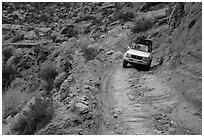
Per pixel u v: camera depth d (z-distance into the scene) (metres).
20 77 26.66
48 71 19.14
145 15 36.12
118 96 10.62
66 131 7.85
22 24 61.38
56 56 28.00
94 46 28.34
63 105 9.86
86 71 15.22
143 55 15.66
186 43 12.50
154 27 26.16
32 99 17.33
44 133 8.23
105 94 11.08
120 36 30.39
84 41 31.62
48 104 10.14
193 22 12.70
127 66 17.42
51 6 85.25
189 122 7.57
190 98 8.87
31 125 9.73
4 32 52.12
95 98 10.30
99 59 20.02
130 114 8.54
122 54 23.30
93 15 56.03
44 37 46.19
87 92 10.77
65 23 57.62
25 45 37.56
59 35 44.66
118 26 35.44
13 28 54.47
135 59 15.72
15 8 79.94
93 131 7.68
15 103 20.38
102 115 8.69
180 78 10.72
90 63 17.78
